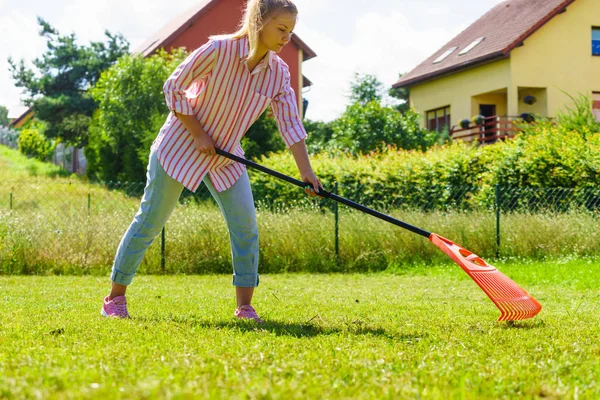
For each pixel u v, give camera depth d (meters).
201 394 2.14
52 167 37.22
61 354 2.87
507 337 3.72
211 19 27.72
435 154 13.94
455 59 25.91
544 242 10.45
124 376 2.44
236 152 4.50
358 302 5.93
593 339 3.72
